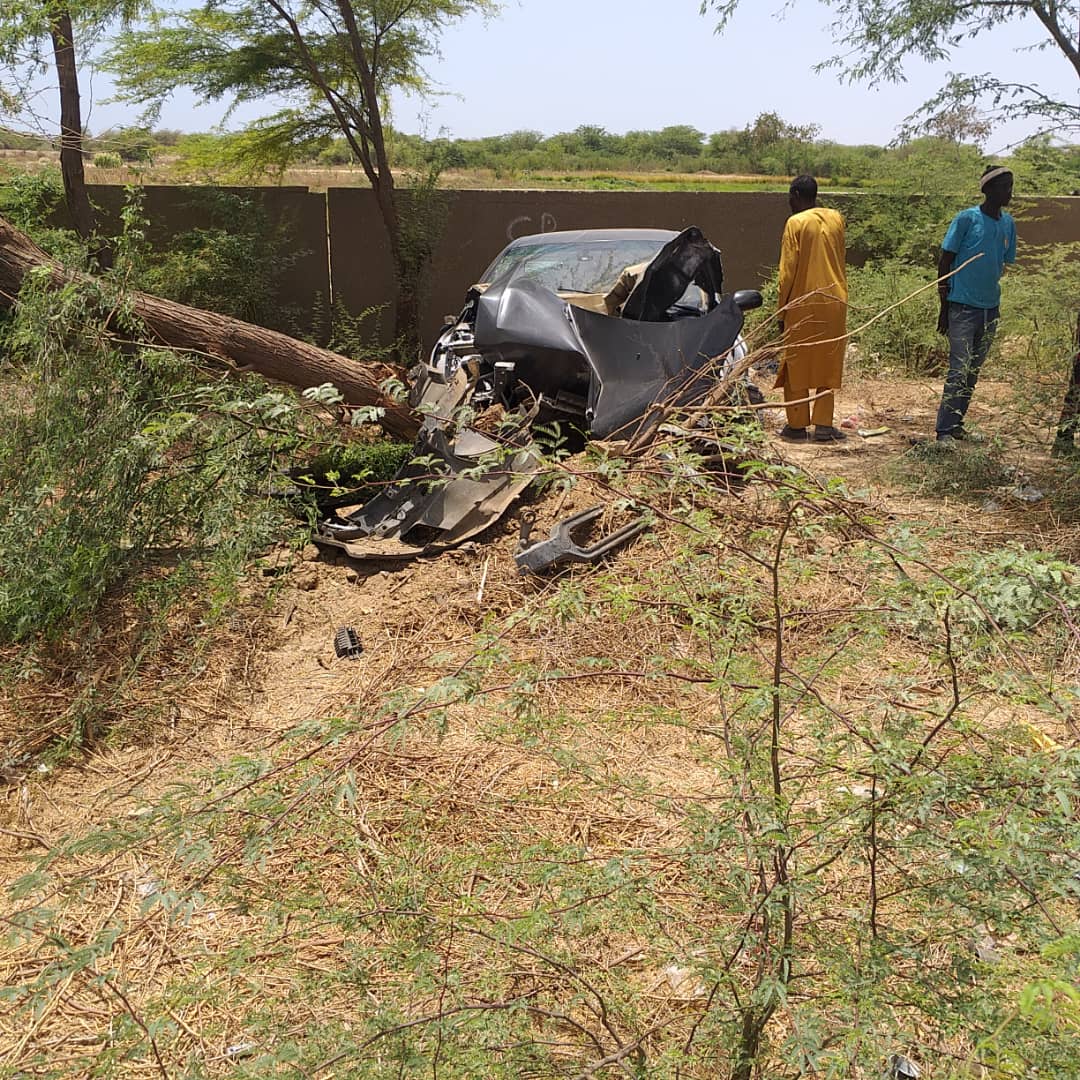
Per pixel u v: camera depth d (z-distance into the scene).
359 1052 1.82
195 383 5.23
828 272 7.35
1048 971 1.50
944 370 10.56
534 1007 2.04
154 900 1.84
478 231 12.49
